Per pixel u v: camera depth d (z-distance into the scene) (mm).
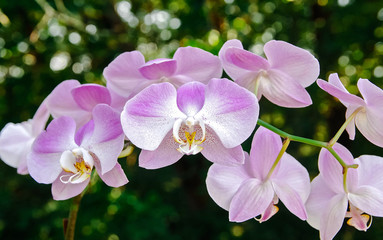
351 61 2646
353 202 525
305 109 2482
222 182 527
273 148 519
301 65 509
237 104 463
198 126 481
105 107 473
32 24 2059
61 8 1812
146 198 1980
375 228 2416
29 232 2016
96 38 2150
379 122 516
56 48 2084
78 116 523
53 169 498
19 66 2197
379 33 2367
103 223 1864
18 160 576
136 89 509
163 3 2586
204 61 503
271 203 529
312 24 2678
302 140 512
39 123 531
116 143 473
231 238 2221
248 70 520
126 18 2568
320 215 539
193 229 2242
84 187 510
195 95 468
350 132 540
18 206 2113
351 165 507
